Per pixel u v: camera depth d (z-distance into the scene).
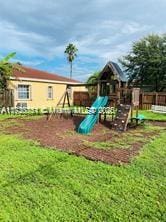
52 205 4.38
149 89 33.94
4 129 11.59
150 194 4.80
